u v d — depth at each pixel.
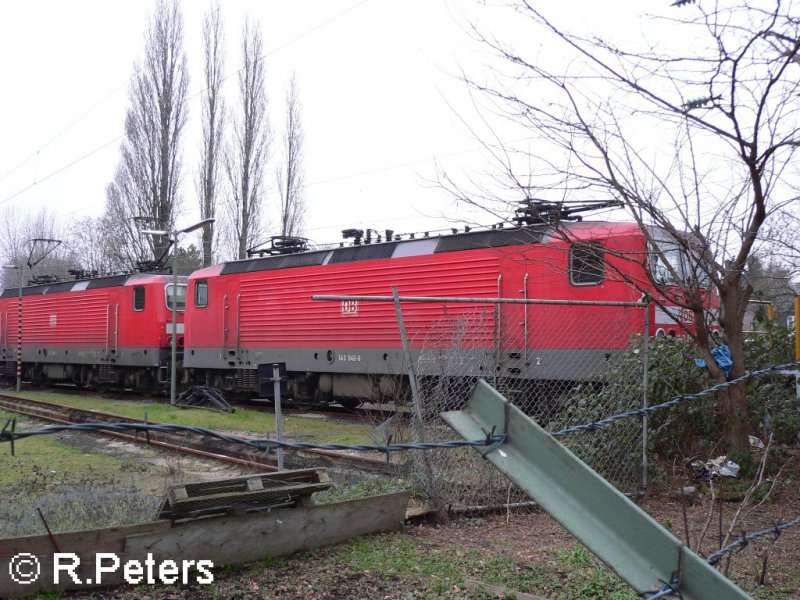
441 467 6.56
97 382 23.80
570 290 10.85
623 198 6.70
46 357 25.67
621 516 2.28
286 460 8.85
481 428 2.68
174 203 29.44
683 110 5.97
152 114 28.95
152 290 21.06
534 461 2.52
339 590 4.60
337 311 15.34
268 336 17.16
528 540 5.69
